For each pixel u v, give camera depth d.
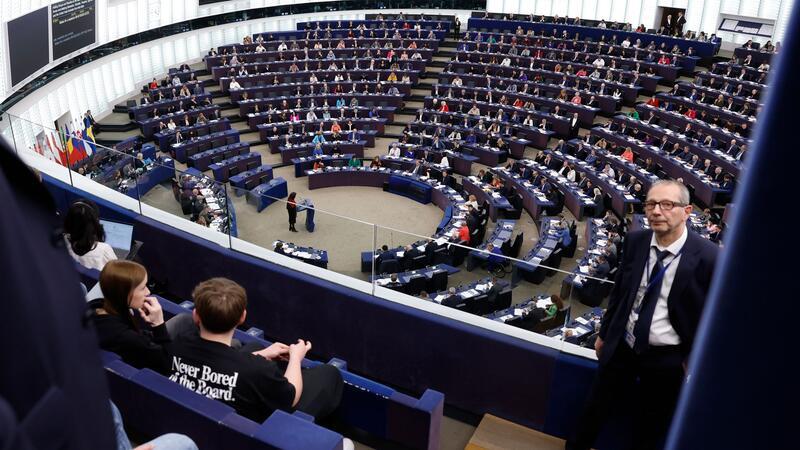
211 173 24.09
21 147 9.70
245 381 3.67
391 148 24.28
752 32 31.38
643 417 4.14
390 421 4.91
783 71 0.52
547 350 5.48
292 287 6.84
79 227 5.79
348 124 27.30
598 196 20.17
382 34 35.12
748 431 0.59
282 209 8.36
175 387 3.77
